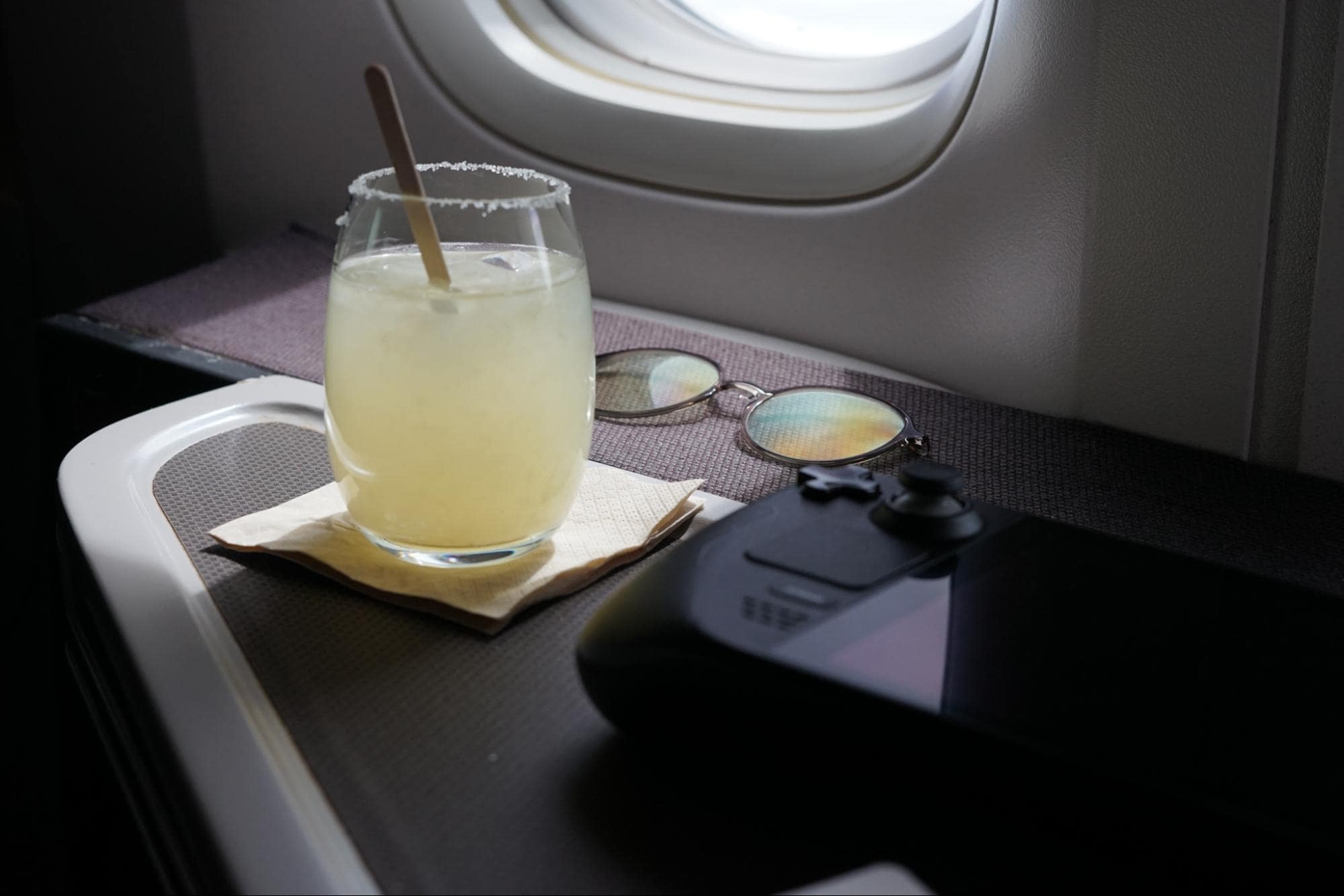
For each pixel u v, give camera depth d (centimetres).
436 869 42
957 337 96
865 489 57
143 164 142
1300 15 73
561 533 64
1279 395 81
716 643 44
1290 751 40
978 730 41
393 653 55
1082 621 47
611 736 50
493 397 54
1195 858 38
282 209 133
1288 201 77
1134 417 88
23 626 147
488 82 114
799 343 106
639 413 87
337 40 121
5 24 146
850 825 45
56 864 140
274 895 41
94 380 101
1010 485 78
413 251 55
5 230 140
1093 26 81
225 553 63
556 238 57
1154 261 84
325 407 58
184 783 47
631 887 42
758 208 104
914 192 94
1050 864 41
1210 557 69
